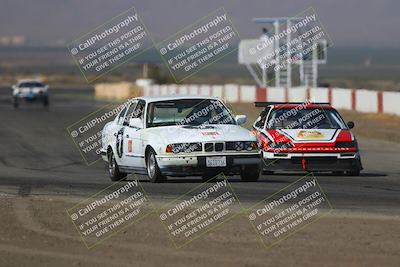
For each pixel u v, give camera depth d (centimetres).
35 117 12606
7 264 2784
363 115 10675
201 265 2753
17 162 6581
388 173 5522
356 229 3278
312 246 3006
